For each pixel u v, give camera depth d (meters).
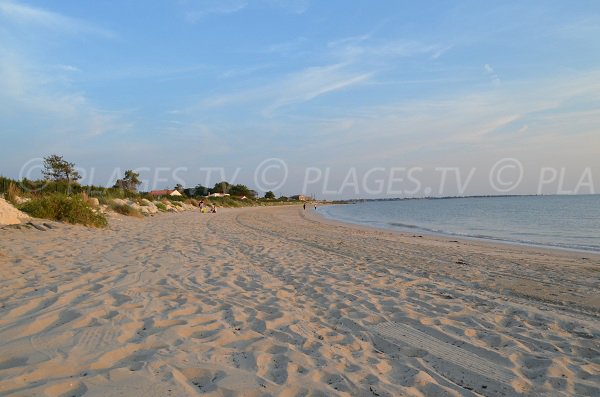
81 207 13.69
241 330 4.35
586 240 18.83
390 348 4.20
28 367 2.91
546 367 3.77
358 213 59.03
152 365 3.14
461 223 32.06
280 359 3.60
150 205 31.53
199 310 4.96
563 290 7.47
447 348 4.21
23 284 5.46
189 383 2.96
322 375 3.32
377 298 6.27
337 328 4.77
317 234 19.36
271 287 6.73
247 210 57.66
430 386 3.29
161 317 4.48
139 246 10.20
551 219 33.53
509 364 3.83
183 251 10.03
